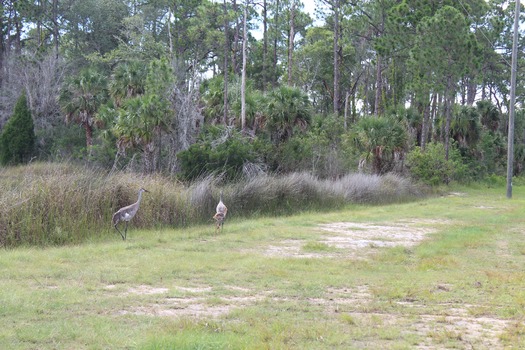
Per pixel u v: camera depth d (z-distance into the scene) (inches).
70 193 631.2
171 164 1168.2
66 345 260.2
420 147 1712.6
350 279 426.3
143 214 700.0
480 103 2097.7
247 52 2372.0
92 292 369.1
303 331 286.4
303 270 458.6
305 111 1272.1
